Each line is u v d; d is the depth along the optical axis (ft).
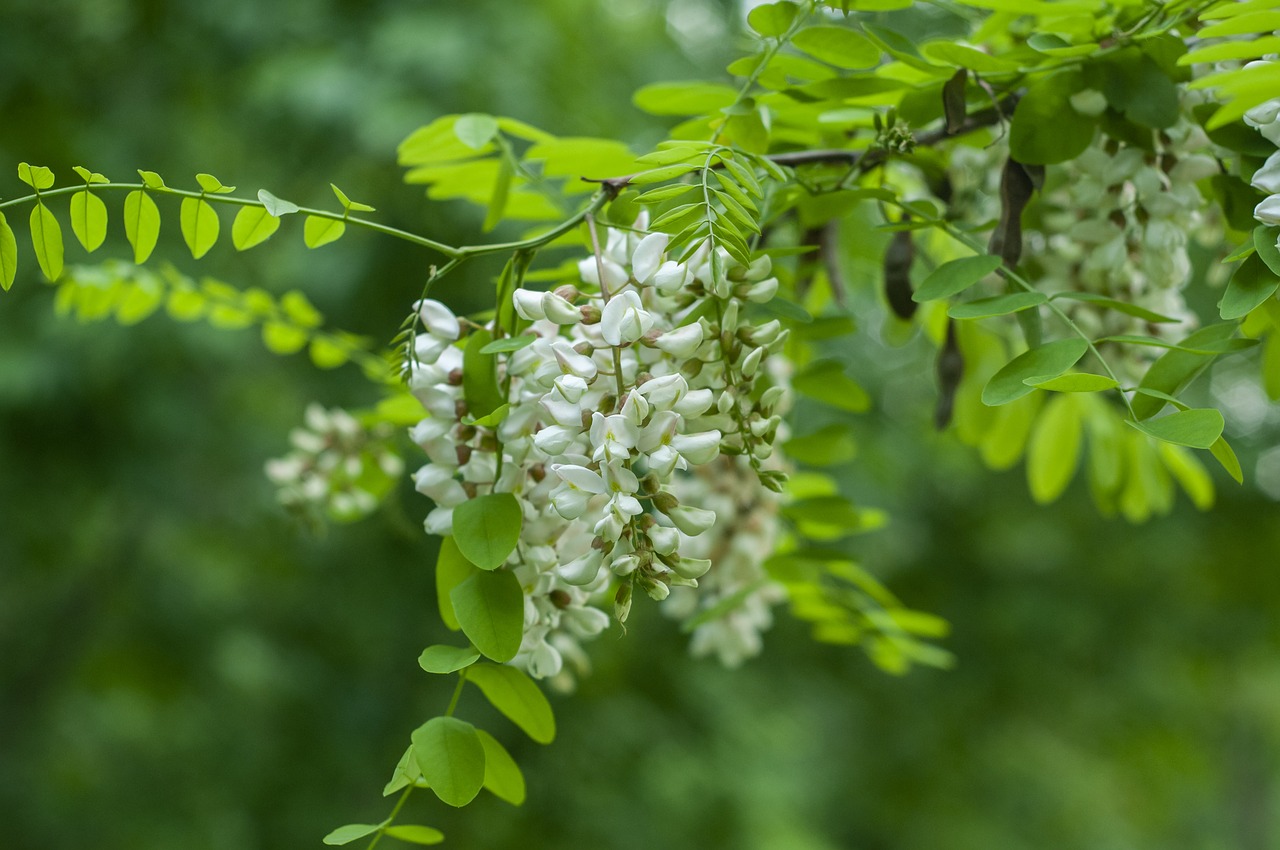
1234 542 28.14
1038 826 32.78
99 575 19.48
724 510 5.94
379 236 15.93
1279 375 5.37
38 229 4.18
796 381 5.57
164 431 16.46
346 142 16.30
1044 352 3.94
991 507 29.27
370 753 18.78
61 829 19.53
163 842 19.40
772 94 4.97
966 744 30.99
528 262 4.12
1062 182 5.21
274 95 15.53
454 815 19.90
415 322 4.06
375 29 15.67
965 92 4.82
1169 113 4.40
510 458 3.90
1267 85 3.36
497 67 15.66
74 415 16.06
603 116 17.42
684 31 21.43
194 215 4.12
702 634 6.45
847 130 5.63
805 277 6.14
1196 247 16.35
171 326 15.42
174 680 20.16
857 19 4.69
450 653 3.76
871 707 30.91
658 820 20.95
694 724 22.75
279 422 19.51
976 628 29.35
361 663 19.39
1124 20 4.74
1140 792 36.83
